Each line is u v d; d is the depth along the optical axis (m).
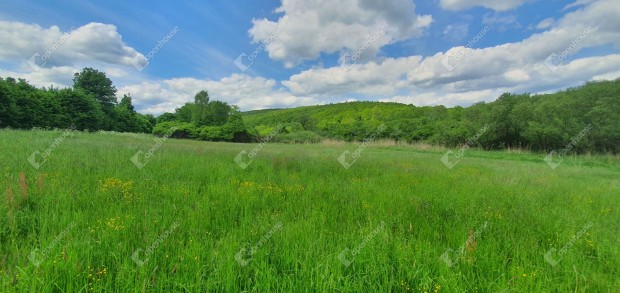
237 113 52.69
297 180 7.88
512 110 29.48
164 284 2.55
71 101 45.88
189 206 5.00
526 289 2.62
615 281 2.87
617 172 14.64
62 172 6.71
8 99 33.03
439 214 5.14
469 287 2.71
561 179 10.34
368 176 9.25
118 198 5.16
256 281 2.65
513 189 7.59
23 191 4.44
